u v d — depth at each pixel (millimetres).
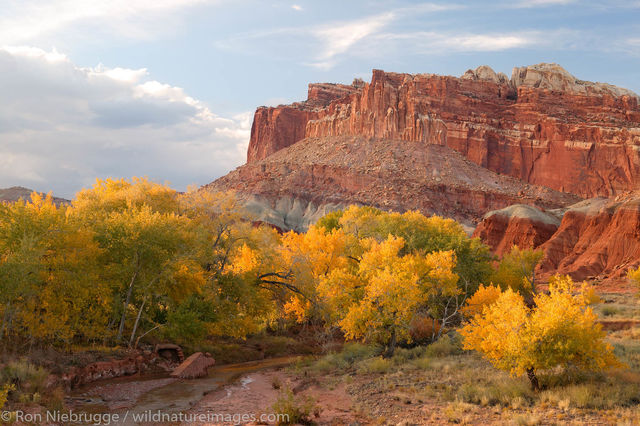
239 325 33906
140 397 19672
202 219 36469
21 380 17688
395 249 36031
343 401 19250
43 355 21219
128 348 26266
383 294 29938
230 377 25250
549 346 17859
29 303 21734
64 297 23797
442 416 16031
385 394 19547
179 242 30531
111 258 27938
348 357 29750
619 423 13914
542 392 17625
